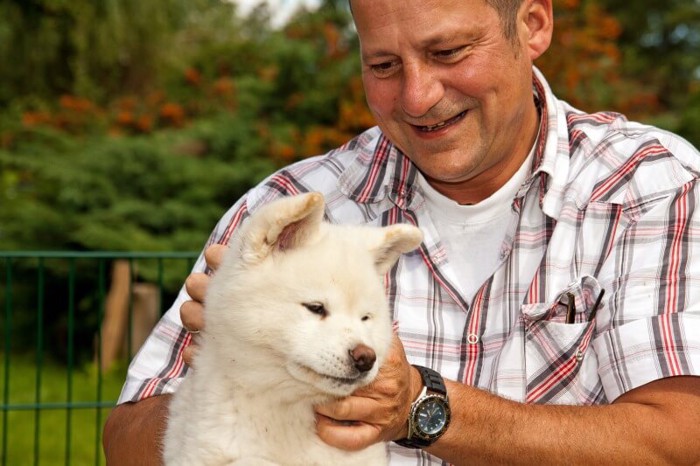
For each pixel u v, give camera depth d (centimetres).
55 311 1082
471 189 365
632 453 296
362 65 360
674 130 1038
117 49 1400
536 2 367
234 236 321
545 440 297
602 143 359
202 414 299
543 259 340
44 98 1425
